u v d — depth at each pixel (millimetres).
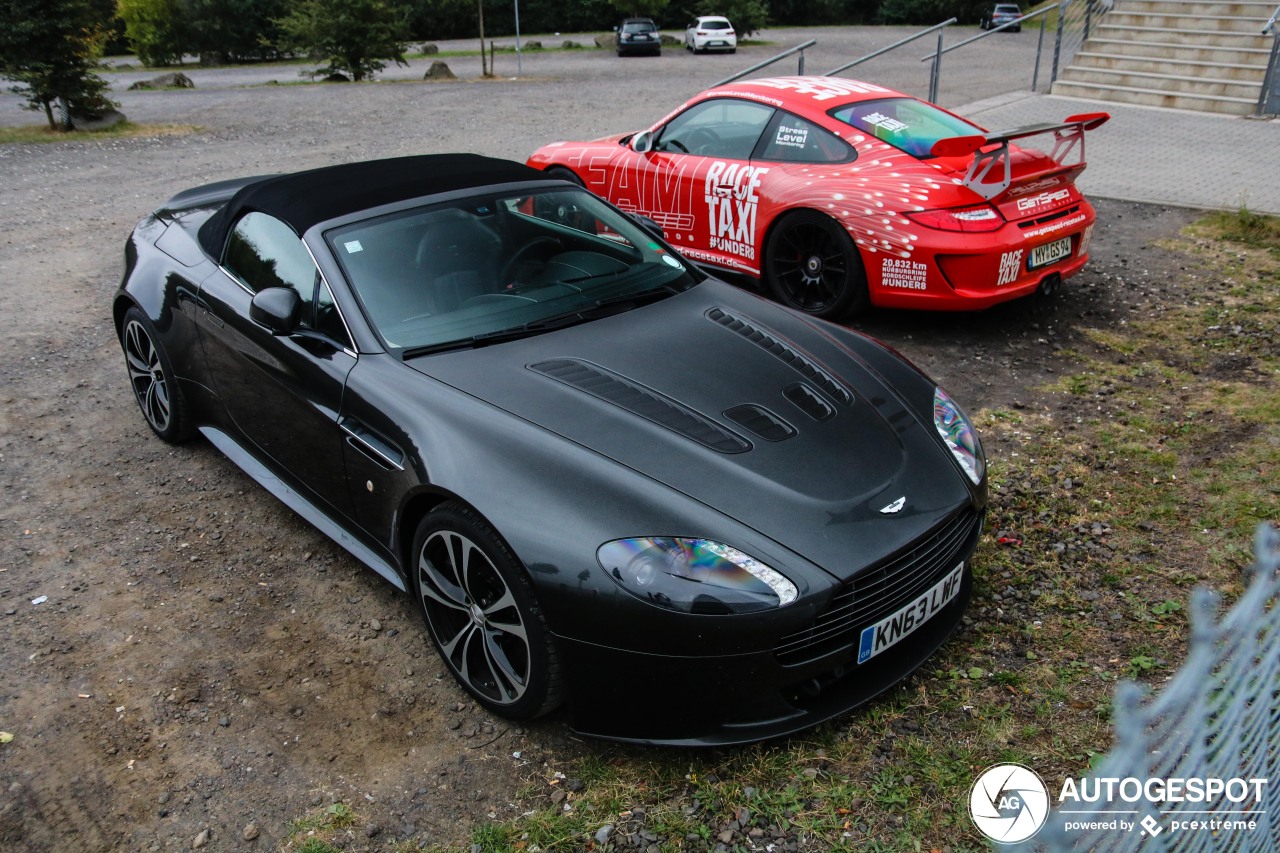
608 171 6738
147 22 42062
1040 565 3408
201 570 3564
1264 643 1753
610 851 2303
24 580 3502
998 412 4648
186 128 16453
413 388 2951
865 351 3439
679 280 3760
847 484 2633
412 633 3197
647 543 2383
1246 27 13469
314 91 24109
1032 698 2762
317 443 3281
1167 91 13570
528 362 3061
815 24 54375
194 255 4125
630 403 2861
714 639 2324
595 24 53031
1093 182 9305
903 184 5301
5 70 15711
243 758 2668
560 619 2418
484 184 3758
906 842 2297
